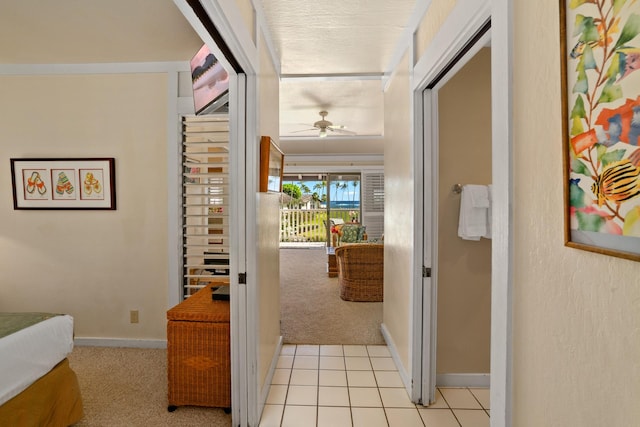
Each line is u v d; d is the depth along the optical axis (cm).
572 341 78
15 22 232
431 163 211
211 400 207
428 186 211
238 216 190
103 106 296
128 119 295
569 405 79
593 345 72
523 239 96
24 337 158
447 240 238
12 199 300
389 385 240
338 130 564
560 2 78
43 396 168
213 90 245
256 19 190
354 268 436
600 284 70
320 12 206
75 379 190
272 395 228
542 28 87
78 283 301
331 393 230
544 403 87
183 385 207
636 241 61
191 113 292
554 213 83
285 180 969
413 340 217
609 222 66
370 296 437
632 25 60
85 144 297
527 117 93
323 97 407
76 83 295
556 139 82
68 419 183
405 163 239
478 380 240
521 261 97
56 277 301
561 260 81
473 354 241
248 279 191
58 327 179
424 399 217
